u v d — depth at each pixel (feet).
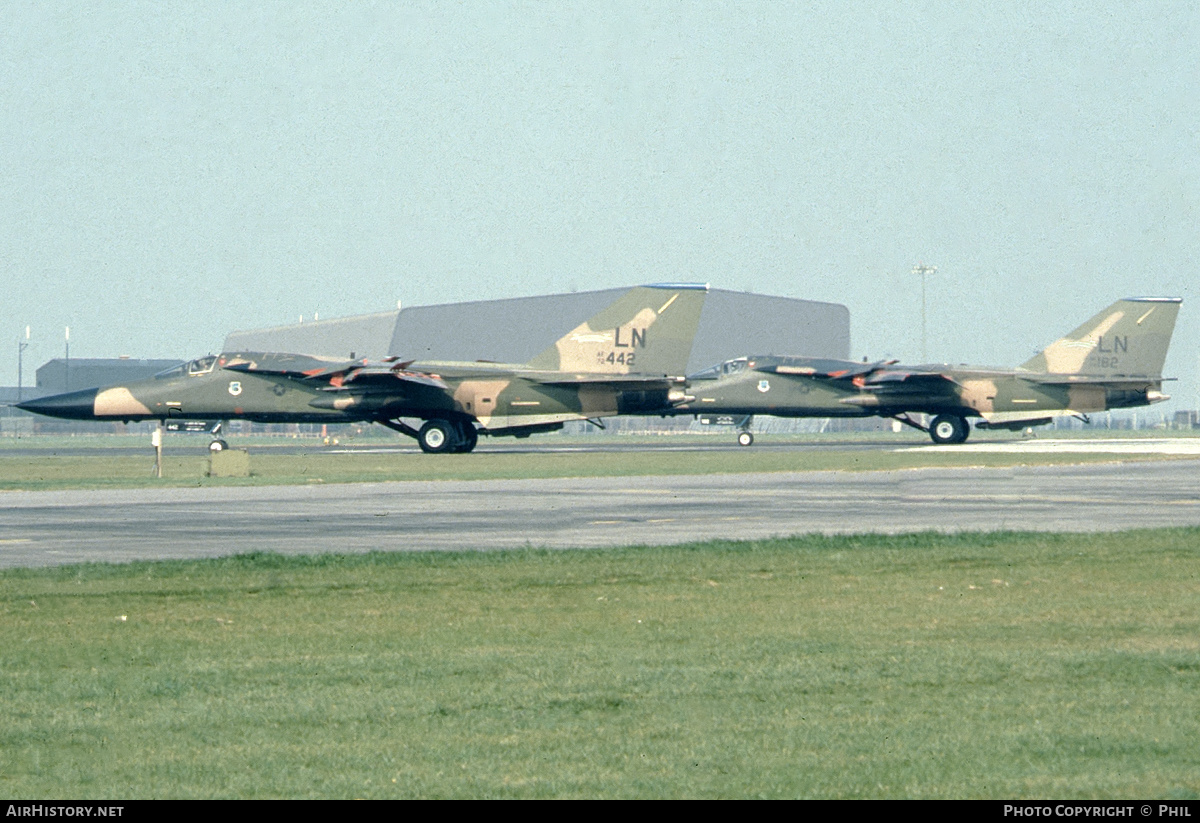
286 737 117.50
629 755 110.73
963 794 98.37
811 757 109.50
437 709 128.06
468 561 245.24
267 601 199.72
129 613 189.26
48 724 122.93
